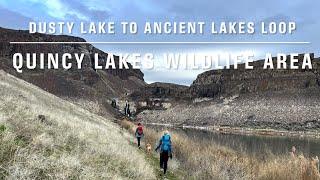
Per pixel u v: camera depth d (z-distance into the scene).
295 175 16.98
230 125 194.12
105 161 12.37
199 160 21.06
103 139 17.42
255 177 17.80
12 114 11.84
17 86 38.31
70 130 14.98
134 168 13.03
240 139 84.94
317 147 64.19
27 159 8.41
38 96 38.84
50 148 10.55
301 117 181.75
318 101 193.75
